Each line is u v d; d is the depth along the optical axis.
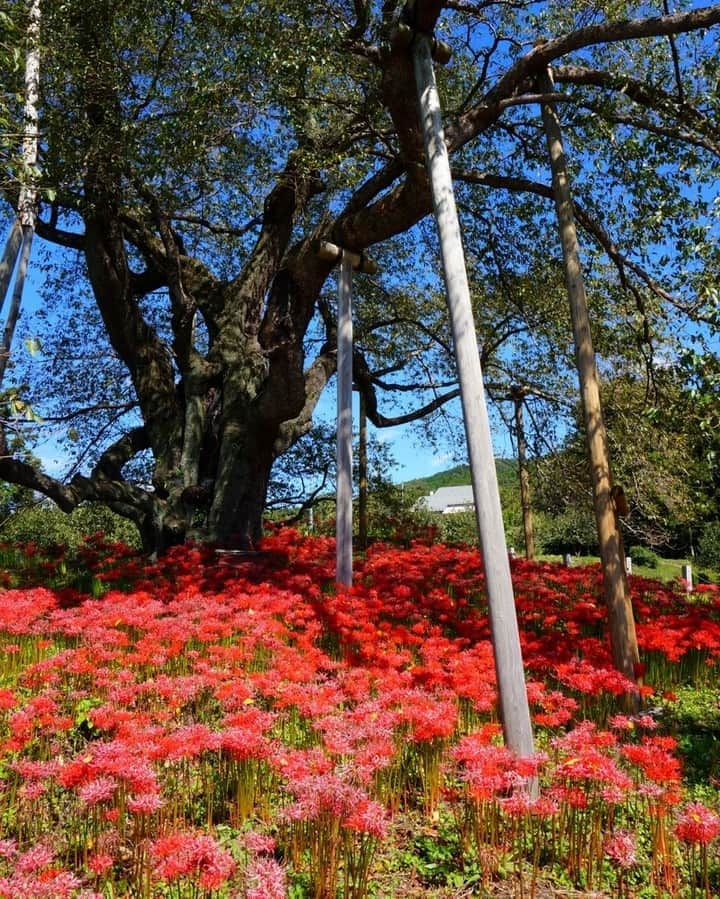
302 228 13.10
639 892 2.94
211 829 3.26
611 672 4.56
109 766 2.87
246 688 3.97
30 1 7.53
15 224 7.25
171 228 12.02
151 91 8.96
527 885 2.97
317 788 2.81
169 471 11.26
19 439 4.75
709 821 2.70
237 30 7.78
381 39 7.00
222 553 10.09
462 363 4.16
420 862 3.11
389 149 8.58
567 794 3.01
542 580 9.33
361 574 9.35
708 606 8.48
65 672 4.73
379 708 3.71
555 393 13.75
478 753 3.16
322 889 2.78
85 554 10.74
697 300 6.23
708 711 5.30
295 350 9.73
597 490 5.42
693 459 10.19
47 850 2.95
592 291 10.12
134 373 12.02
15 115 7.22
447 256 4.38
